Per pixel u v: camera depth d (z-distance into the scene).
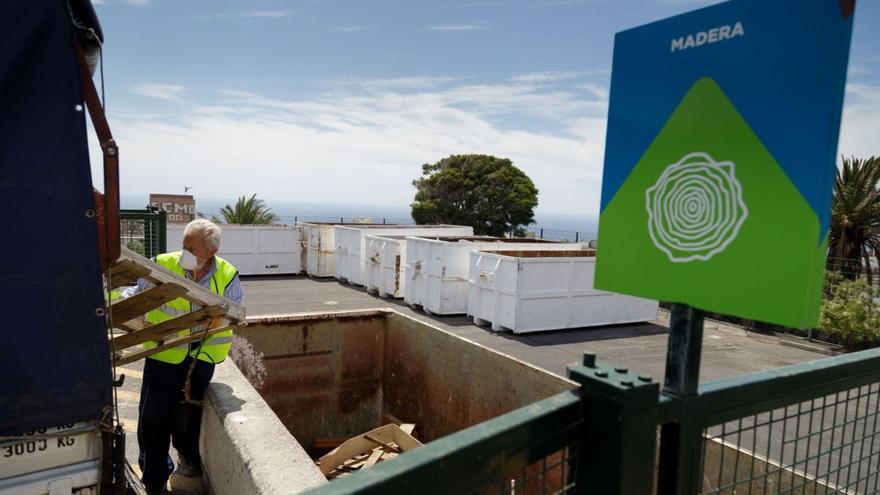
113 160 2.30
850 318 10.70
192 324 2.97
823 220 0.97
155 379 3.40
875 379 1.82
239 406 3.14
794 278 0.99
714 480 2.84
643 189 1.26
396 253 13.81
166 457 3.51
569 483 1.20
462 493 0.95
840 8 0.96
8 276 2.06
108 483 2.44
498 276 10.97
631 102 1.28
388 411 5.29
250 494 2.38
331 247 17.23
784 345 11.20
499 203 35.34
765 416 5.32
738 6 1.09
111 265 2.35
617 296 11.91
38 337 2.12
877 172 13.80
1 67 1.99
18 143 2.04
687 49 1.17
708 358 9.95
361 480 0.84
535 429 1.06
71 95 2.12
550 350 9.74
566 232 20.45
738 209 1.08
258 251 17.22
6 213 2.04
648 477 1.13
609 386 1.09
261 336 4.77
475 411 4.20
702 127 1.14
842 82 0.97
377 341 5.30
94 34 2.22
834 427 1.71
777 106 1.03
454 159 36.06
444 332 4.57
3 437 2.21
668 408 1.19
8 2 1.99
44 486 2.29
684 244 1.18
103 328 2.25
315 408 5.03
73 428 2.33
